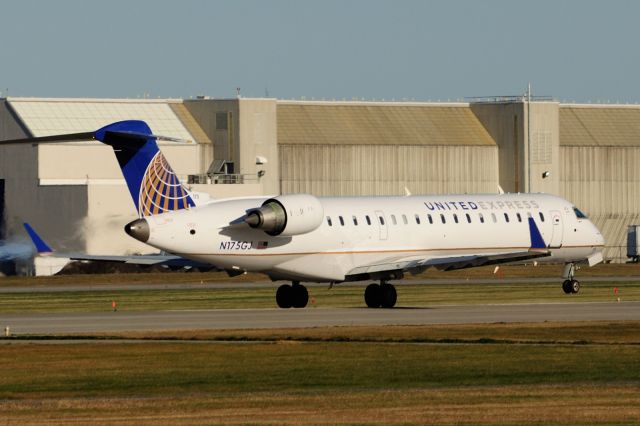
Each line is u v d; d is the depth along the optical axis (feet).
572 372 361.30
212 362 387.75
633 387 329.72
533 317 548.72
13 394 329.72
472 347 423.23
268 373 363.76
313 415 286.05
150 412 293.23
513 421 276.00
